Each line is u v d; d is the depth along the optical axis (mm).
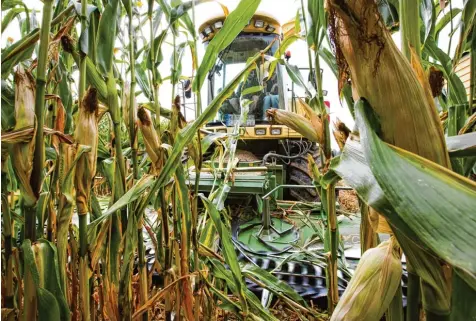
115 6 676
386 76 333
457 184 253
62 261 600
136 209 758
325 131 674
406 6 379
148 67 859
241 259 1690
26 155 504
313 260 1454
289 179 3803
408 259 359
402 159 278
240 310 988
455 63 618
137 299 1055
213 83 3822
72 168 593
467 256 218
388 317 515
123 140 1215
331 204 740
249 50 3523
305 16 706
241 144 3973
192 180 2217
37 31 646
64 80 828
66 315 538
